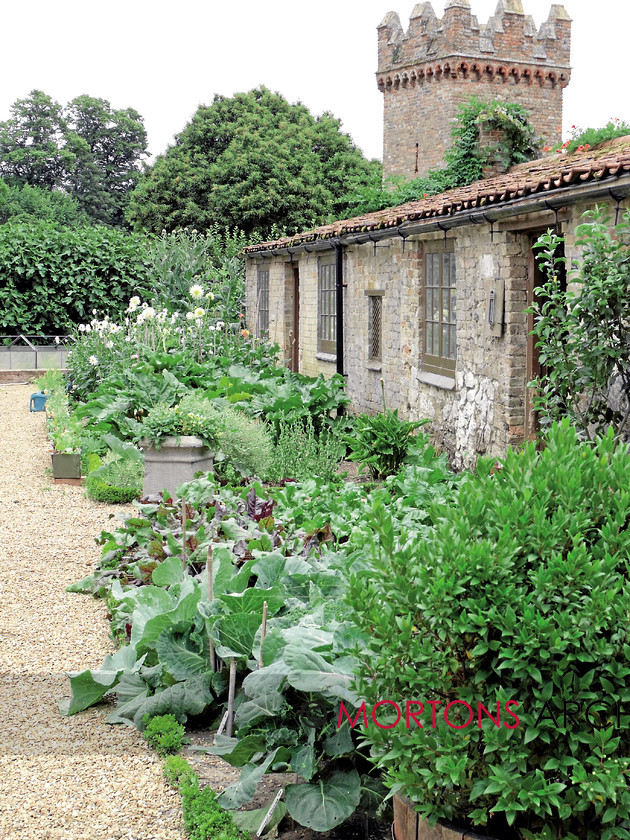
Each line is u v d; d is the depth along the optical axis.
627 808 2.58
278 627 4.12
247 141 32.38
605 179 6.32
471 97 13.75
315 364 15.34
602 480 2.90
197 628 4.42
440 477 7.59
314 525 6.11
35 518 8.54
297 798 3.39
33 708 4.54
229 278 20.08
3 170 49.28
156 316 14.55
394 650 2.76
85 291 21.94
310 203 30.92
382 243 12.18
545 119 26.56
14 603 6.12
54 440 11.31
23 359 21.61
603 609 2.57
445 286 10.36
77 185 49.34
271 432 10.93
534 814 2.79
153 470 8.67
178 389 10.93
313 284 15.32
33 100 49.59
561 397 6.48
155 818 3.45
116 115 51.72
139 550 6.19
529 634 2.59
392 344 11.99
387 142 28.41
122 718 4.38
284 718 3.79
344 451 11.10
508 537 2.70
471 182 13.59
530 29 25.95
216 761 4.01
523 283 8.59
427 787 2.76
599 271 6.00
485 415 9.22
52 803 3.54
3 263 21.42
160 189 32.31
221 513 6.43
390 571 2.86
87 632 5.58
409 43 26.84
